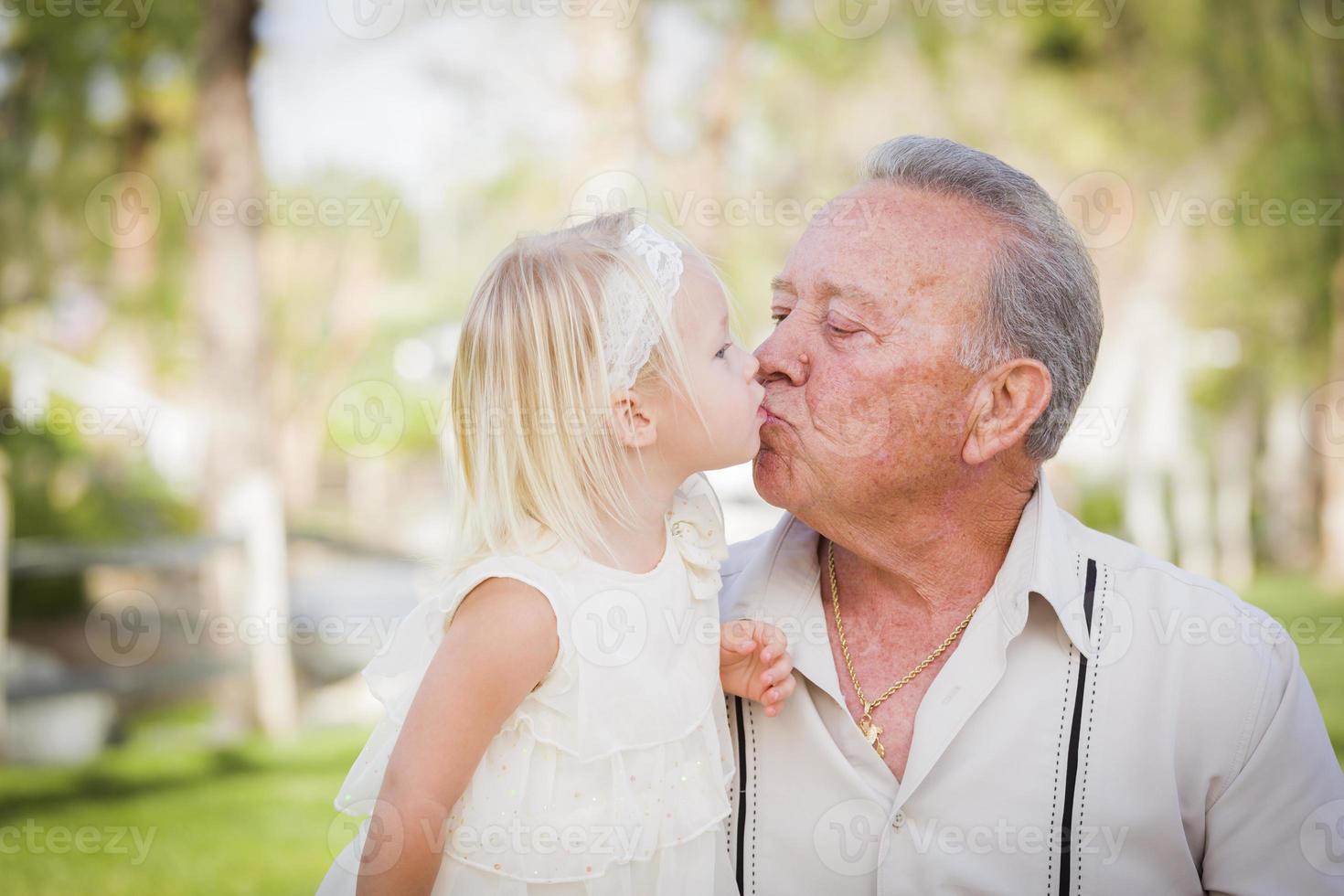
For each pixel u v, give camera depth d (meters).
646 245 1.49
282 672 7.36
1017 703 1.44
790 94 9.76
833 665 1.51
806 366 1.48
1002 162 1.52
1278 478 15.44
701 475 1.65
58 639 8.90
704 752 1.47
